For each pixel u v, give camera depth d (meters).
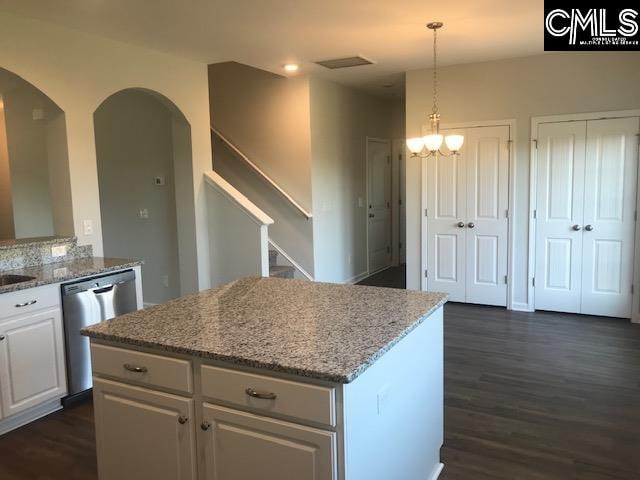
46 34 3.77
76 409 3.39
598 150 5.12
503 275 5.67
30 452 2.89
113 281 3.65
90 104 4.10
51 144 4.03
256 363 1.73
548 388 3.58
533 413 3.21
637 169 4.98
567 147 5.24
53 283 3.25
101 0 3.34
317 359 1.72
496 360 4.13
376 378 1.86
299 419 1.71
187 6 3.50
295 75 5.98
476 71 5.53
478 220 5.72
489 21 4.00
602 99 5.05
